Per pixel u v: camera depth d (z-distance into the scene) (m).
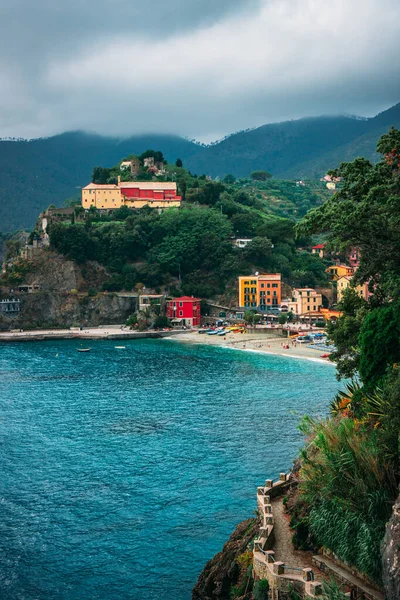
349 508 37.78
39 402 124.50
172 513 69.06
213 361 173.75
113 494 74.62
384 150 54.50
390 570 31.97
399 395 39.88
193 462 84.69
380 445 39.72
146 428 102.75
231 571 45.97
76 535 64.81
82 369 164.25
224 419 107.00
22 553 61.50
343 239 50.09
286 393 127.25
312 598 34.00
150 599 54.00
